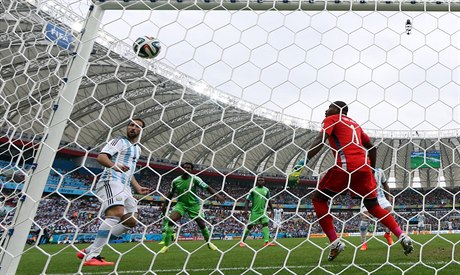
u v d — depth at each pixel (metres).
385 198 5.53
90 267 3.93
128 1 2.67
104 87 10.07
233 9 2.71
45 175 2.25
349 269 3.19
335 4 2.67
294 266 3.56
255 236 16.23
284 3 2.67
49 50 2.72
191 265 4.07
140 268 3.83
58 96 2.41
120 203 3.50
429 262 3.56
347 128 3.11
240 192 21.62
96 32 2.59
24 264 4.39
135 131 3.66
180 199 5.98
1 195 2.97
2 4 2.87
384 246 5.87
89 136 12.78
